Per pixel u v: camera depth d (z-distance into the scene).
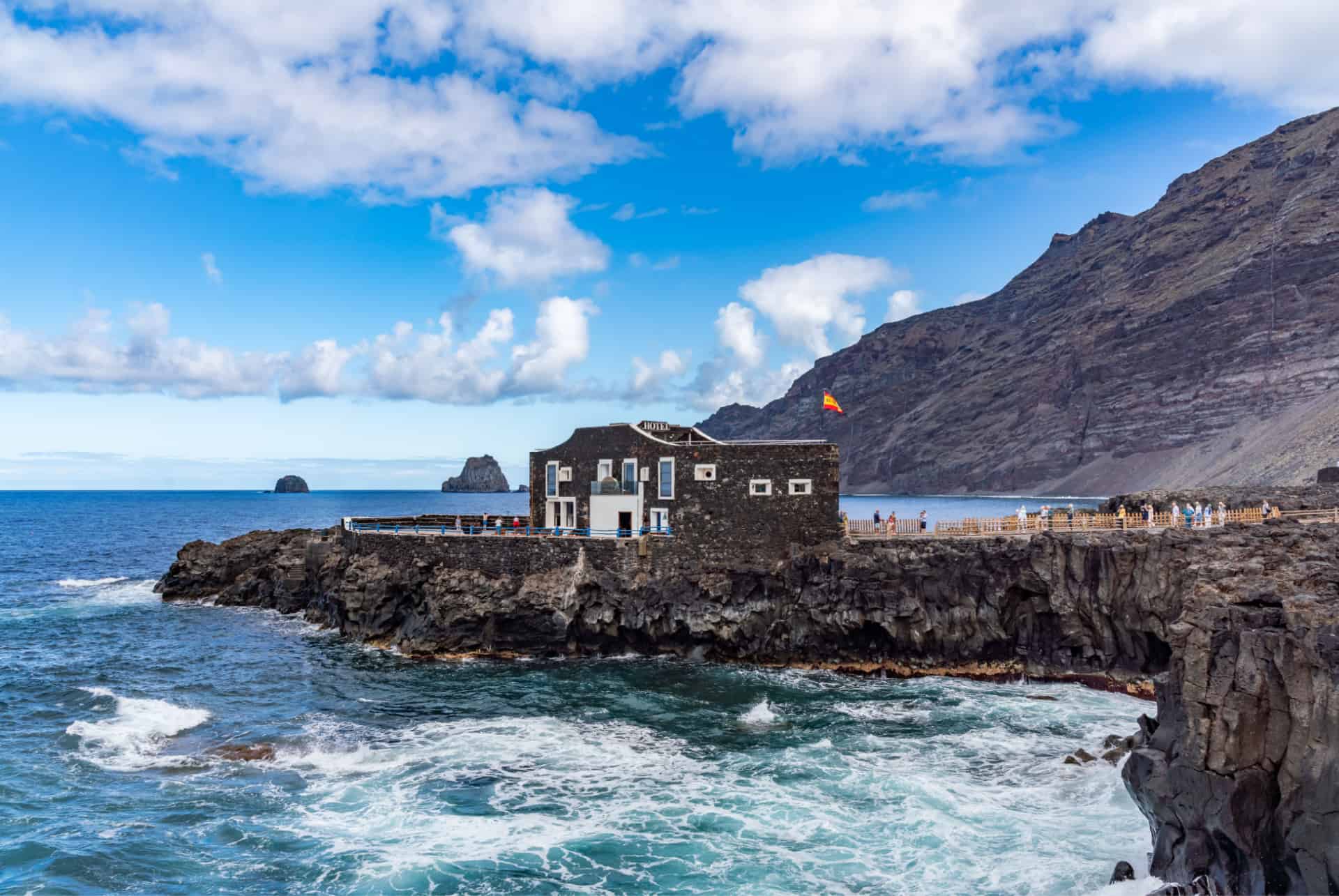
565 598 55.72
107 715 43.31
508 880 26.89
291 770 35.97
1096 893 24.88
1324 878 18.89
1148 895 22.55
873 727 40.97
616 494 60.47
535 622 55.78
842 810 31.61
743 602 54.00
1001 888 25.89
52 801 32.59
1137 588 45.47
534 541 58.00
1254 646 21.55
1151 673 46.16
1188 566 40.38
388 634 61.34
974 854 27.95
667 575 56.12
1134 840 28.39
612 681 49.81
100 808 32.03
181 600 82.00
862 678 50.03
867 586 51.06
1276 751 20.98
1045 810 31.08
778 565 54.19
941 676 50.00
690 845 29.08
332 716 43.53
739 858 28.12
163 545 150.88
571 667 53.41
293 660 56.12
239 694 47.72
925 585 50.50
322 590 70.25
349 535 70.31
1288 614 21.36
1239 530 45.12
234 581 82.38
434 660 55.53
